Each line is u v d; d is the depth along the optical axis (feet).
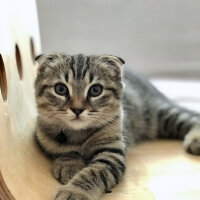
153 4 1.62
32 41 1.19
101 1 1.60
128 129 1.11
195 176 0.91
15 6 0.99
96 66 0.93
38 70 0.95
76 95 0.89
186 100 1.53
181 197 0.81
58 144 0.94
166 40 1.67
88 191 0.77
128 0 1.61
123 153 0.91
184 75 1.70
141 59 1.69
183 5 1.62
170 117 1.21
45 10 1.59
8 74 0.88
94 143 0.93
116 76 0.96
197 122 1.17
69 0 1.59
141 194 0.82
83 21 1.62
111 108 0.93
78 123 0.89
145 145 1.16
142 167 0.97
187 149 1.07
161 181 0.89
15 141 0.85
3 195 0.75
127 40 1.66
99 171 0.82
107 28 1.64
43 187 0.81
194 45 1.67
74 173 0.85
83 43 1.65
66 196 0.75
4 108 0.81
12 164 0.79
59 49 1.64
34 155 0.91
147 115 1.23
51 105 0.91
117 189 0.84
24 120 0.96
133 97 1.21
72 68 0.91
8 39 0.90
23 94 1.00
